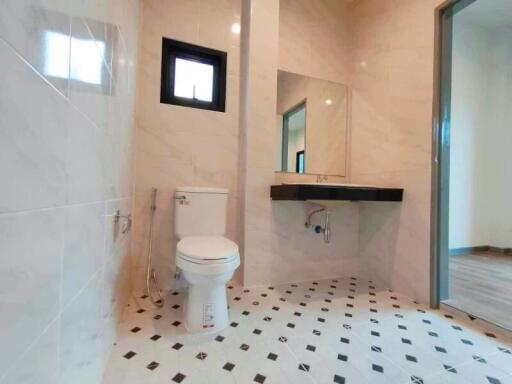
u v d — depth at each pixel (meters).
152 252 1.85
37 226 0.50
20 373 0.44
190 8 1.93
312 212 2.18
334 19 2.39
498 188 3.40
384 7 2.10
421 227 1.79
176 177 1.90
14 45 0.41
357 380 1.03
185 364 1.10
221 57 2.01
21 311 0.45
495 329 1.43
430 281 1.71
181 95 1.95
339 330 1.40
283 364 1.11
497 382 1.04
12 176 0.42
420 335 1.37
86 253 0.78
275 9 2.00
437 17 1.71
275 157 2.03
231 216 2.05
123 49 1.26
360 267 2.32
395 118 1.99
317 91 2.31
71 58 0.64
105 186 0.99
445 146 1.73
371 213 2.23
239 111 2.07
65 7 0.60
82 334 0.76
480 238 3.43
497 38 3.41
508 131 3.35
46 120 0.52
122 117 1.28
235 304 1.69
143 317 1.48
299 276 2.16
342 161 2.39
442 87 1.71
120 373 1.04
